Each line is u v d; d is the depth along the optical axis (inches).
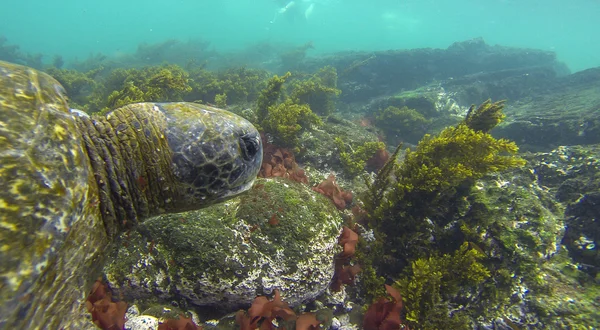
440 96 73.6
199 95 59.1
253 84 70.0
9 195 8.8
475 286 19.2
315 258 18.9
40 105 10.9
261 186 21.2
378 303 18.4
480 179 24.7
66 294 11.1
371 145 36.3
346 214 26.4
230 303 17.8
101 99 53.3
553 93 77.4
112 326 15.6
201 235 18.1
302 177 29.6
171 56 153.1
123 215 14.3
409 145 58.3
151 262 17.7
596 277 20.1
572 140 44.6
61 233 9.8
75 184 10.6
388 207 22.6
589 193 23.5
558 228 22.6
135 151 13.6
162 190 14.5
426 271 18.7
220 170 14.8
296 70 118.3
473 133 22.2
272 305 16.8
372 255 21.9
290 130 33.7
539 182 28.0
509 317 18.1
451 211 22.2
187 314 17.6
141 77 57.0
